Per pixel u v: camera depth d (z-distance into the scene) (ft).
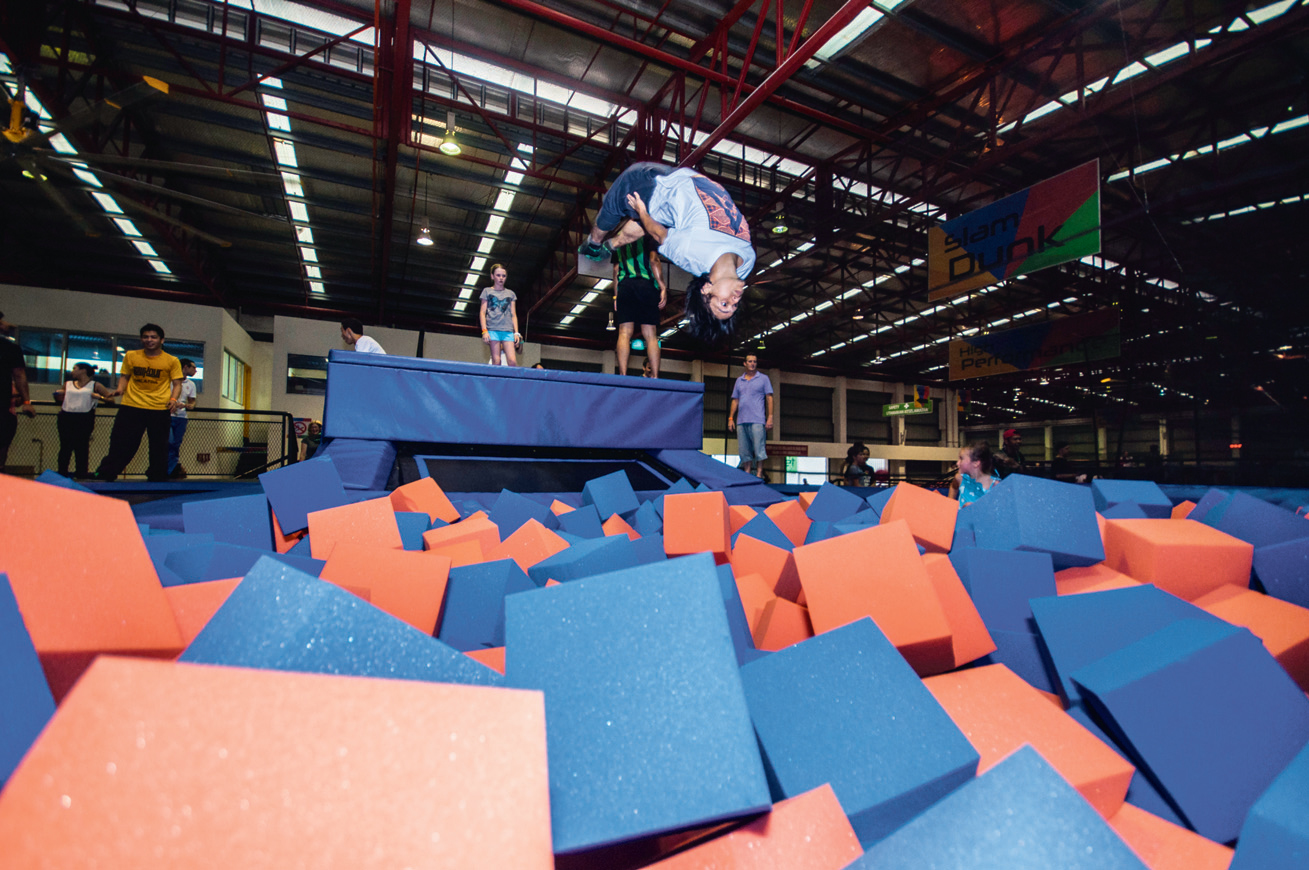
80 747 1.17
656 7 23.25
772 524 6.48
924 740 2.38
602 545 4.61
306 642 1.88
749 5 22.11
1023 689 2.98
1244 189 30.27
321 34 24.99
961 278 29.07
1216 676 2.69
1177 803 2.46
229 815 1.20
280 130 29.71
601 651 2.13
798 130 31.24
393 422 11.38
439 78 27.96
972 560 4.26
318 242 41.16
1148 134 30.42
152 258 40.78
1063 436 94.12
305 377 44.96
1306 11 20.52
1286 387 42.16
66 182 30.81
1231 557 4.50
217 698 1.31
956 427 81.46
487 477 10.96
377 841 1.27
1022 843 1.48
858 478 28.55
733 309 9.66
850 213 37.86
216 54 25.31
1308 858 1.67
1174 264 43.78
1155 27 23.88
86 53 24.45
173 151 31.35
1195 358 49.75
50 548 2.21
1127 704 2.60
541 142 31.89
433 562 4.00
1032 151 33.06
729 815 1.77
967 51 25.00
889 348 70.08
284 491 6.21
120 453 15.84
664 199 10.14
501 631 4.01
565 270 41.57
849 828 1.91
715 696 2.01
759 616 4.43
